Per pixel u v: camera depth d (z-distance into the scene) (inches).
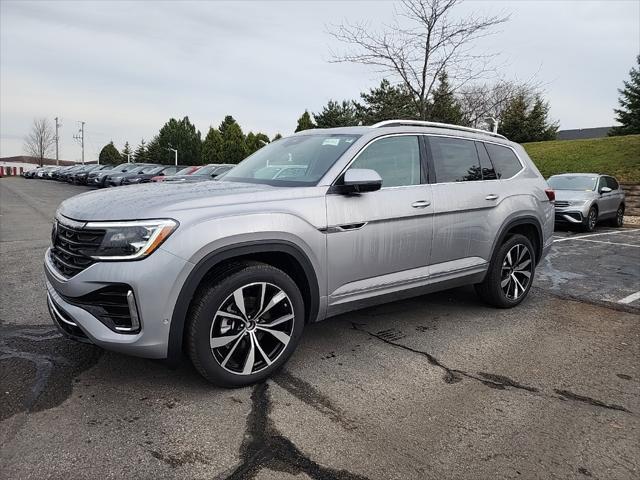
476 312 184.9
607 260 304.8
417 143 158.6
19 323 159.9
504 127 1328.7
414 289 153.8
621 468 90.8
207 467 88.3
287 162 148.9
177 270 103.5
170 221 104.3
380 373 129.3
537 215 193.6
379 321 171.9
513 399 116.5
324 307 132.2
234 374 115.3
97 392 114.3
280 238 118.3
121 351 105.0
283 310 123.3
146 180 946.7
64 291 108.4
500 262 180.5
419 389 120.5
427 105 455.8
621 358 143.0
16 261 262.7
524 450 95.7
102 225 104.3
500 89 551.5
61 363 129.0
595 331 166.4
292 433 99.6
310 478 85.9
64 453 91.0
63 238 112.8
